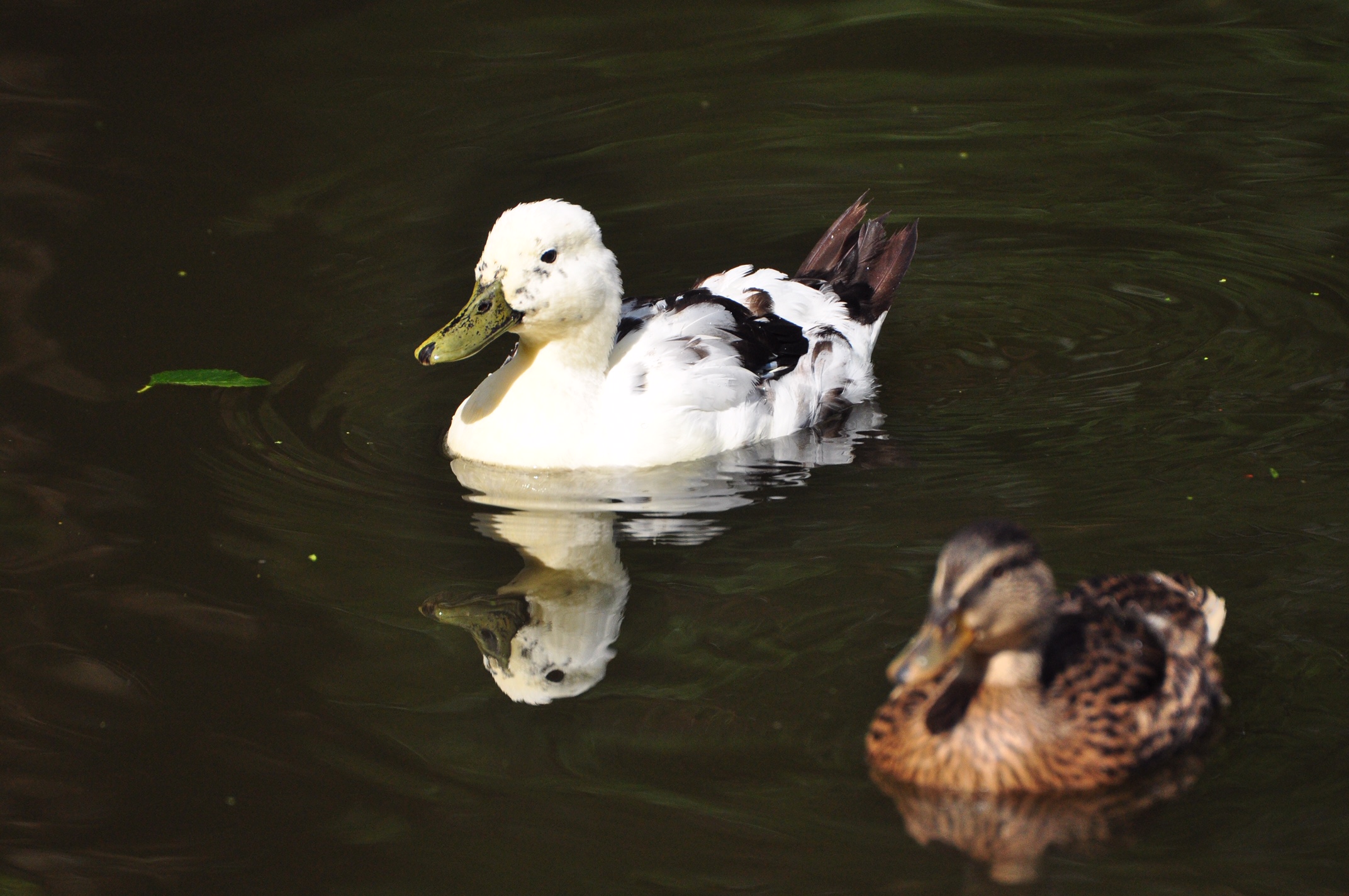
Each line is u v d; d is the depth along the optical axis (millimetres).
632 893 6895
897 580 9258
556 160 16375
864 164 16328
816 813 7348
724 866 7020
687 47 18922
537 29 19438
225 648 8859
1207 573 9125
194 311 13320
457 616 9180
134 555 9789
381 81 18016
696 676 8406
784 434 11867
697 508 10523
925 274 14352
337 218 15117
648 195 15805
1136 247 14531
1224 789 7375
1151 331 13062
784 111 17406
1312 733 7695
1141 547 9484
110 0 19859
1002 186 15836
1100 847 7055
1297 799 7266
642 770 7695
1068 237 14828
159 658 8758
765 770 7648
